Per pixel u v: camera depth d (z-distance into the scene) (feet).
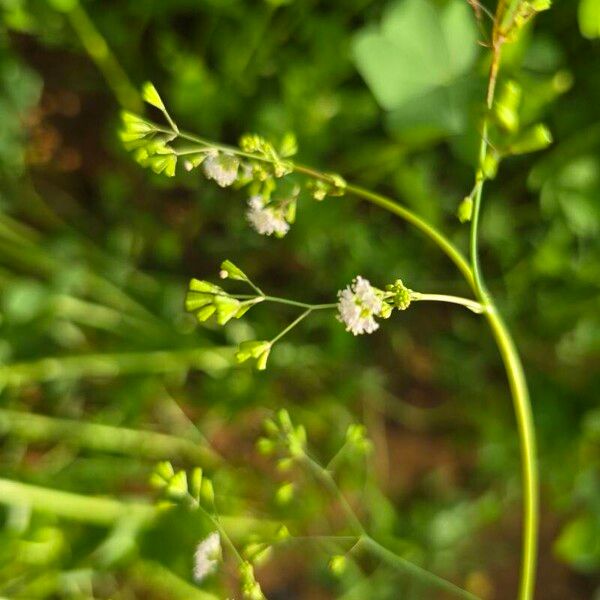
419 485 1.05
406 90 0.86
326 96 0.97
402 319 1.04
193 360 0.97
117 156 1.02
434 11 0.86
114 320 0.98
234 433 1.03
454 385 1.04
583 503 1.05
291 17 0.97
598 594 1.06
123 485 1.00
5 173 0.99
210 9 0.98
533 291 1.01
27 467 0.97
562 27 0.97
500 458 1.02
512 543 1.06
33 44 1.01
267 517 0.99
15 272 1.00
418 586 1.02
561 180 0.95
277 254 1.01
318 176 0.75
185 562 0.93
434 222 0.99
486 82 0.87
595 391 1.01
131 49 0.99
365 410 1.04
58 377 0.97
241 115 0.99
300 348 0.99
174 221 1.02
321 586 1.03
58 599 0.97
